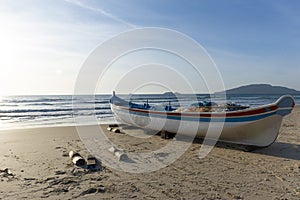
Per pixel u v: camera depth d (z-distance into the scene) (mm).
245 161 6168
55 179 4711
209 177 4992
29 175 4918
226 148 7531
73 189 4258
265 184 4602
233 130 7324
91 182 4609
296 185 4551
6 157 6312
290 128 11164
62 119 18109
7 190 4152
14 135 9922
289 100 6715
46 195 3984
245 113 7016
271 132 6906
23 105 32906
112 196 4008
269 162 6066
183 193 4168
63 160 6055
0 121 17078
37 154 6656
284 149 7375
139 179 4848
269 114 6664
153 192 4203
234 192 4223
